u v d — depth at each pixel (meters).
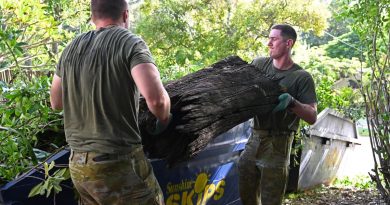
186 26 14.14
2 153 3.02
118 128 2.39
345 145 8.08
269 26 13.67
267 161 3.90
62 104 2.64
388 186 4.55
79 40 2.54
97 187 2.40
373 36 4.77
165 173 3.42
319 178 7.17
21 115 3.11
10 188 2.51
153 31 13.95
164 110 2.35
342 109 7.88
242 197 4.17
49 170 2.67
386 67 4.85
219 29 13.73
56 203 2.75
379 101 4.59
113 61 2.36
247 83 3.53
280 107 3.64
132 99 2.44
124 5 2.57
